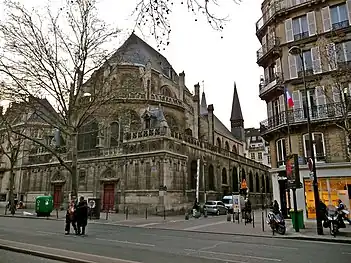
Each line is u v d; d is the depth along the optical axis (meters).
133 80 34.66
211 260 8.95
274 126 26.78
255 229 19.11
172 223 23.78
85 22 21.77
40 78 20.45
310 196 23.09
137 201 33.78
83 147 42.69
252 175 60.34
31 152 48.44
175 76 55.34
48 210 30.38
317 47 25.33
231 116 89.50
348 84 23.25
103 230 18.53
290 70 26.36
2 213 34.38
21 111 26.50
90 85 26.38
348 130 18.64
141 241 13.54
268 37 29.41
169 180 33.22
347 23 24.62
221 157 48.00
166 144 34.03
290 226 19.81
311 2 26.06
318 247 12.24
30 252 9.80
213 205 35.25
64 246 11.65
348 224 20.27
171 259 9.06
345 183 22.03
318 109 24.08
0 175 52.47
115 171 36.75
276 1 28.36
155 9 6.00
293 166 18.53
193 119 49.75
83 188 39.22
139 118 40.50
